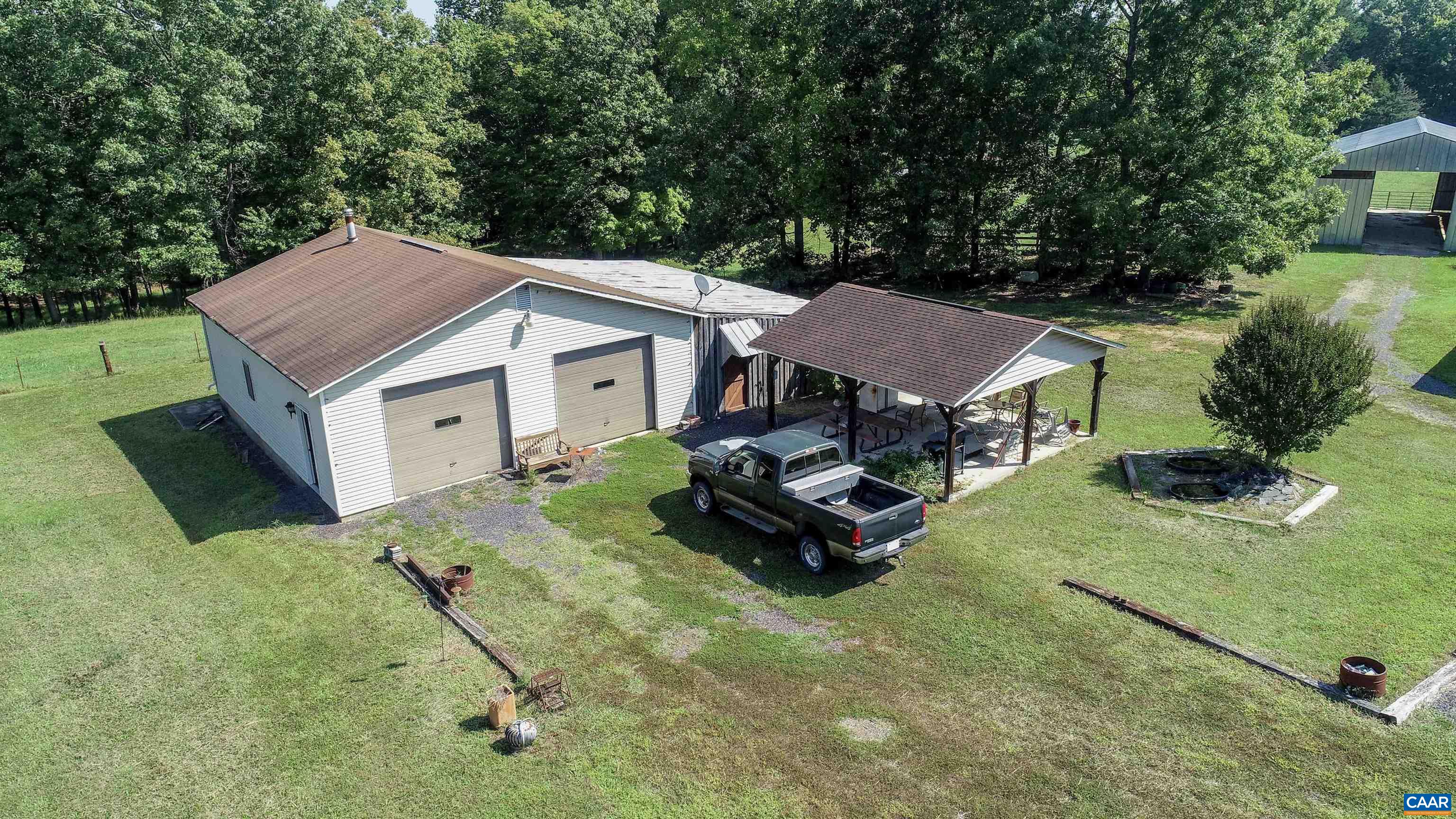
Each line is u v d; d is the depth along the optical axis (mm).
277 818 9633
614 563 15227
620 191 46062
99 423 24016
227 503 18406
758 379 24484
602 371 21062
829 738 10625
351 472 17328
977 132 35312
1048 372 18859
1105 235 35469
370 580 14898
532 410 19875
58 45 34188
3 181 36250
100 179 36906
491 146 51812
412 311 18859
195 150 37719
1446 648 11984
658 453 20797
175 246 38375
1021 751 10305
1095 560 14883
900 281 42656
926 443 20250
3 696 11953
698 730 10836
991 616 13227
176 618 13852
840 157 39312
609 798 9742
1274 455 17547
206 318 23984
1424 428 21062
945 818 9297
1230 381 17734
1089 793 9578
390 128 43562
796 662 12219
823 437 21078
